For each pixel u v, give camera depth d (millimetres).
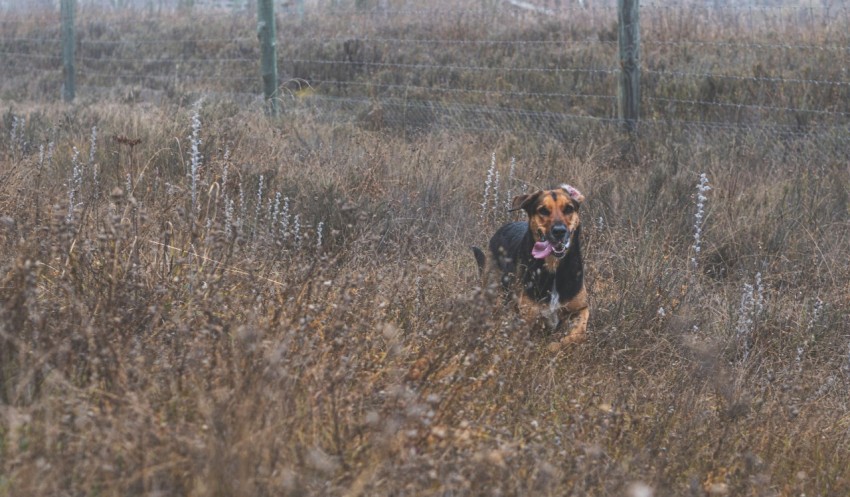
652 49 15062
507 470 3730
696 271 7512
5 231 5203
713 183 9539
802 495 4270
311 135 11070
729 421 4906
